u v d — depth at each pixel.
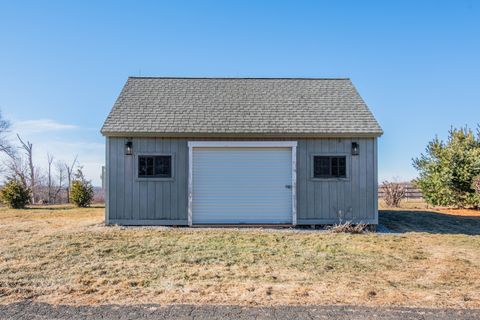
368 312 4.64
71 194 19.33
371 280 6.15
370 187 11.38
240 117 11.85
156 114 11.85
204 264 7.05
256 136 11.26
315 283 5.91
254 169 11.49
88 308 4.75
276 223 11.38
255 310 4.68
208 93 13.25
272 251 8.14
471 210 16.06
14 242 8.67
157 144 11.33
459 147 16.62
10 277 6.07
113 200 11.20
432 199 16.97
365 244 9.03
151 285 5.72
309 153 11.44
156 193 11.27
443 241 9.55
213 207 11.40
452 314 4.59
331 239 9.57
